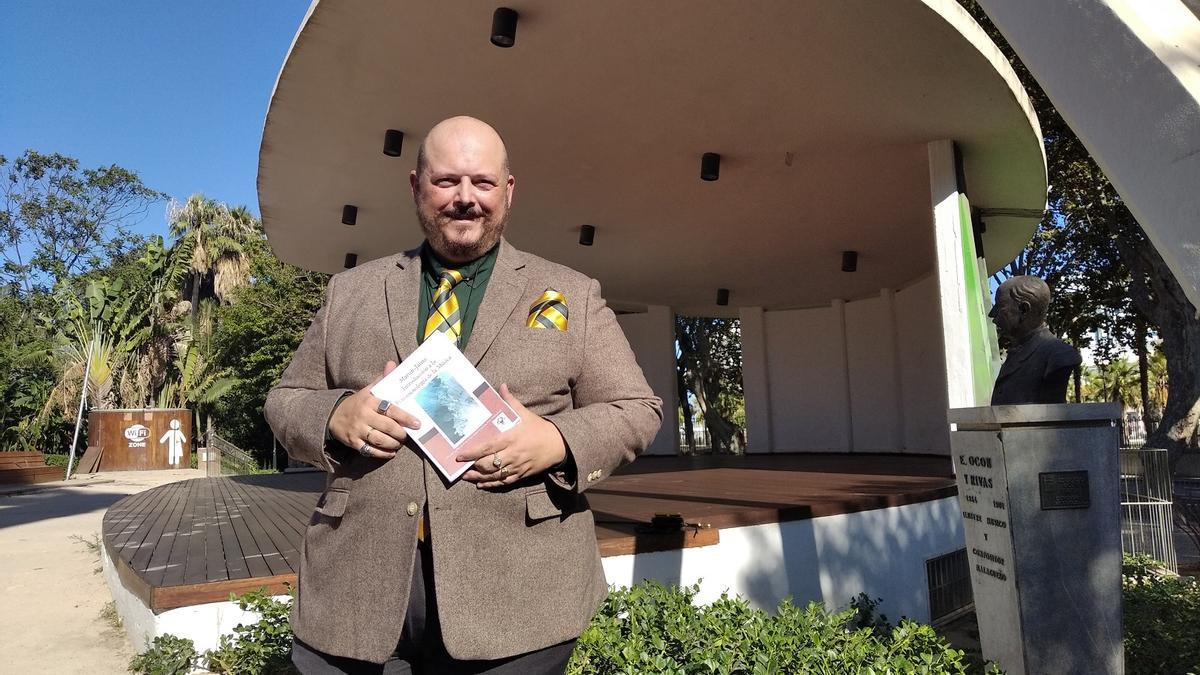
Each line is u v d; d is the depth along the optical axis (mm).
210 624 3604
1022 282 3279
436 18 4328
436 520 1384
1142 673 3570
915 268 10367
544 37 4527
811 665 2740
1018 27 2582
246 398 25109
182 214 27297
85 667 3943
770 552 4516
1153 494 8562
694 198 7473
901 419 11250
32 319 30844
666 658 2855
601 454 1445
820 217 8109
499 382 1486
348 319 1610
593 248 9297
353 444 1401
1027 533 2885
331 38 4523
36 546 8352
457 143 1533
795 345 12664
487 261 1626
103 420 21812
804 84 5062
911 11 4141
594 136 5957
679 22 4355
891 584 5012
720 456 12820
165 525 6324
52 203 34562
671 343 12828
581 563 1510
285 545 4922
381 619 1377
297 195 6984
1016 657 2885
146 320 24047
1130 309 19453
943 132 5762
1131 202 2100
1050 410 2904
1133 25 2078
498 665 1391
